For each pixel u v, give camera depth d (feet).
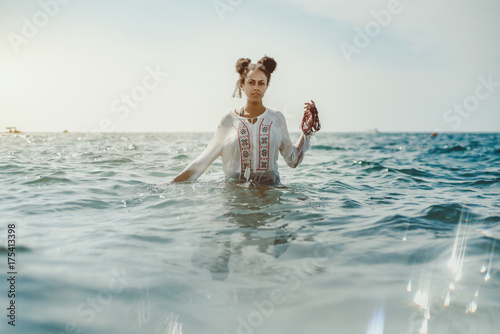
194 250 6.90
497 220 9.23
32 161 22.08
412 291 5.38
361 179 16.89
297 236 7.79
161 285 5.46
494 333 4.37
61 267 6.03
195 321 4.58
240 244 7.27
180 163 22.02
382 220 9.08
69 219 9.07
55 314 4.64
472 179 17.52
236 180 13.16
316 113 13.08
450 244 7.39
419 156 33.35
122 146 42.11
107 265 6.15
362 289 5.43
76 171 17.88
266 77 12.64
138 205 10.56
